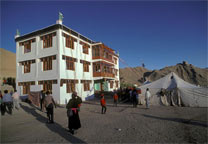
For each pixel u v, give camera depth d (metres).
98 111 10.92
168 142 4.49
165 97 13.48
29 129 6.48
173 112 9.69
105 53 25.47
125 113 9.77
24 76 19.19
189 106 12.31
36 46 18.36
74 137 5.20
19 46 20.38
